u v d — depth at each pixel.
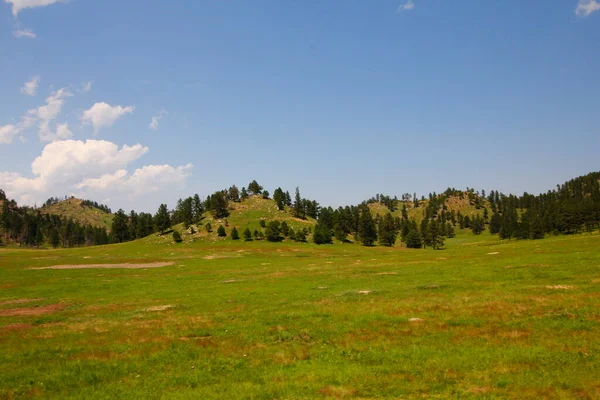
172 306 35.66
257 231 189.62
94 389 16.30
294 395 14.38
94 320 31.66
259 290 42.56
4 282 64.81
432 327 22.31
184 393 15.20
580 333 19.20
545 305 25.02
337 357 18.55
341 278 48.44
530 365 15.76
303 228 199.12
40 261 108.44
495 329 21.02
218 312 31.48
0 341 25.64
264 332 23.73
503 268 44.78
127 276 70.06
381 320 24.69
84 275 73.75
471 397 13.23
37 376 18.12
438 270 48.78
